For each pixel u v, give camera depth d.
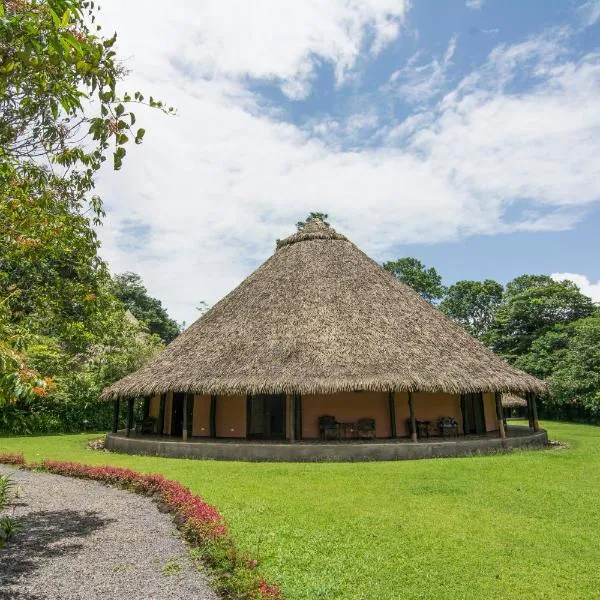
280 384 14.85
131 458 15.06
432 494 9.67
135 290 51.56
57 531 7.57
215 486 10.42
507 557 6.36
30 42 4.27
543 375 37.81
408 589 5.43
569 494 9.64
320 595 5.23
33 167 6.52
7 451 16.45
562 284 43.06
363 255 22.44
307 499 9.24
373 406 17.27
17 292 6.89
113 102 4.91
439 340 18.00
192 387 15.54
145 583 5.61
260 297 19.48
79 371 24.91
